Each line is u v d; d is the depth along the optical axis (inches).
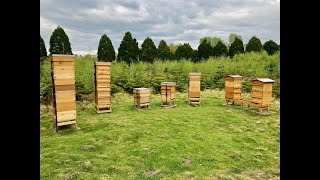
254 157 185.9
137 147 204.5
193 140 223.3
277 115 322.7
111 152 193.2
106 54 616.1
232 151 196.9
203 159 180.7
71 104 253.1
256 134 243.8
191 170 162.6
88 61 502.9
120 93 466.3
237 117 313.1
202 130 256.5
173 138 229.3
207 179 149.8
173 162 174.4
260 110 330.3
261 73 541.6
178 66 612.1
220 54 744.3
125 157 183.5
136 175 154.5
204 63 650.8
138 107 362.6
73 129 254.4
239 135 240.1
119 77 494.6
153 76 537.0
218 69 580.4
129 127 262.7
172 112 340.8
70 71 250.2
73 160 175.3
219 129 260.8
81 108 358.0
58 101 245.3
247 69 583.2
